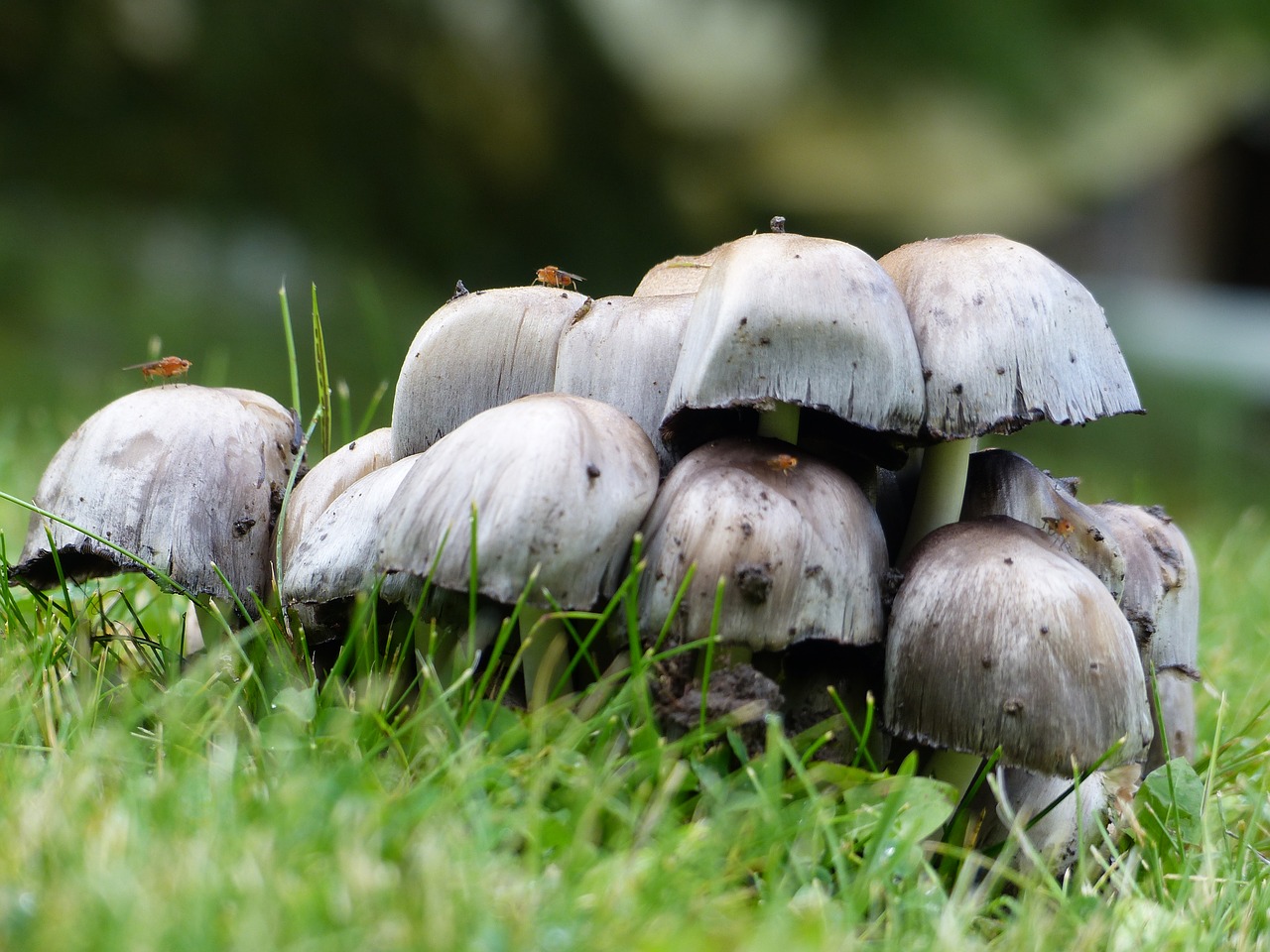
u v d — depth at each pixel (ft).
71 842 1.62
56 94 6.68
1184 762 1.87
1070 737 1.74
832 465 1.82
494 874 1.63
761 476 1.76
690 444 1.84
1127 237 14.06
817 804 1.72
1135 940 1.71
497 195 7.97
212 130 6.96
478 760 1.72
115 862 1.60
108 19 6.75
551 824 1.69
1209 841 1.82
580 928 1.60
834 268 1.77
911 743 1.85
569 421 1.75
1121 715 1.76
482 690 1.77
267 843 1.62
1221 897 1.76
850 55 8.80
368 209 7.35
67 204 6.40
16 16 6.55
